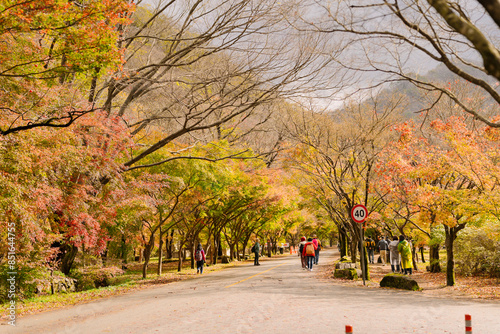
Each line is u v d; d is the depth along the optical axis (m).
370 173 18.66
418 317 8.50
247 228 44.62
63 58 10.67
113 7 8.98
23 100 11.35
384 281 14.80
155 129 20.55
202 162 21.17
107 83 15.59
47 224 16.19
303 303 10.65
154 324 8.32
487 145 15.13
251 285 15.75
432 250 21.66
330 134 18.42
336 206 24.72
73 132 13.98
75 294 16.03
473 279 17.33
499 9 3.20
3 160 11.23
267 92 13.40
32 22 8.63
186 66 15.14
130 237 24.75
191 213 28.11
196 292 14.13
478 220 16.06
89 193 16.39
